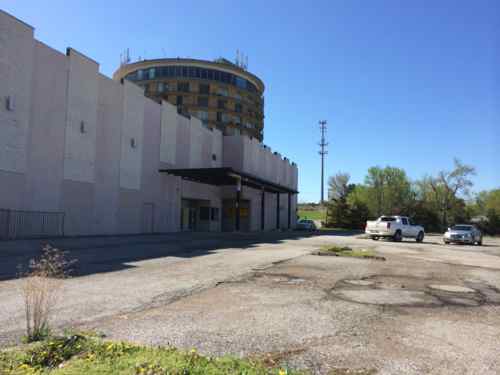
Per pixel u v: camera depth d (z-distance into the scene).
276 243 24.58
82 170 24.59
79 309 6.64
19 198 20.34
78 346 4.28
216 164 44.28
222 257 15.23
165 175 33.84
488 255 20.86
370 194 74.25
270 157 55.75
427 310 7.20
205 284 9.24
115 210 27.61
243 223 48.47
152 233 31.58
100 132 26.23
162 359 3.87
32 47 21.14
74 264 12.16
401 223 32.41
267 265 13.03
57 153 22.73
